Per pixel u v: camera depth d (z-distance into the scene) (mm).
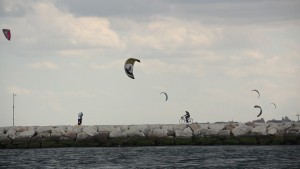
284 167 129625
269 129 168875
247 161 137125
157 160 140625
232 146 164625
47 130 170500
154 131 169500
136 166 133375
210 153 150250
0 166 136250
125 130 170875
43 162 140875
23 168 133875
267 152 150500
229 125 171625
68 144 168500
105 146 168250
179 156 146000
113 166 134000
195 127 171250
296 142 166875
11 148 167375
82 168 132625
